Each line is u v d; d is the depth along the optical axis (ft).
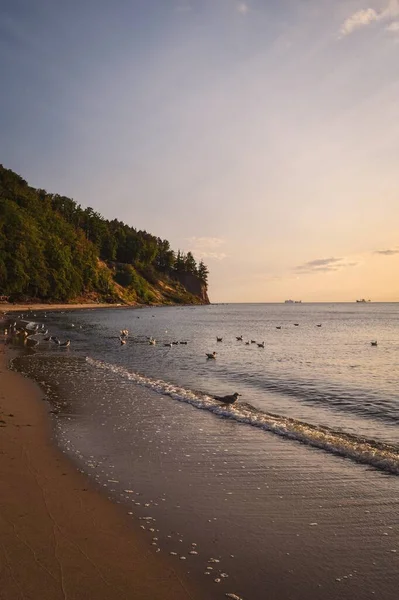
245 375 83.10
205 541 23.79
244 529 25.14
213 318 388.98
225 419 48.91
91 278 547.08
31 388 62.90
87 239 647.56
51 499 27.53
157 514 26.66
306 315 509.35
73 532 23.67
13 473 31.17
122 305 567.59
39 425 44.68
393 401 61.62
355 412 54.90
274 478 32.48
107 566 20.74
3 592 18.08
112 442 40.27
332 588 20.03
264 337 191.83
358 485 31.24
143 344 139.64
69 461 34.88
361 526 25.50
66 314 325.21
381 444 41.06
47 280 441.68
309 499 29.01
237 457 36.88
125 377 74.79
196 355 114.42
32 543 22.12
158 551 22.58
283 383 75.15
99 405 54.65
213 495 29.48
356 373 88.38
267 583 20.30
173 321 306.14
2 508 25.63
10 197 501.56
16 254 392.27
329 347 147.23
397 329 256.32
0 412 48.57
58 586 18.85
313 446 39.86
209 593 19.43
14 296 399.65
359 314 548.31
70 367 84.38
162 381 73.77
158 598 18.80
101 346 129.18
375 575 20.99
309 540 24.04
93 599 18.19
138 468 34.04
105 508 26.91
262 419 48.32
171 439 41.57
